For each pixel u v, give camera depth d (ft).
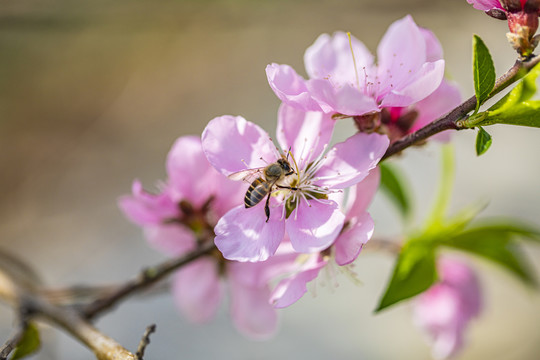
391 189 1.43
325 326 2.04
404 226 1.44
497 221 1.38
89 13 2.15
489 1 1.16
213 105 3.11
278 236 1.18
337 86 1.24
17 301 1.33
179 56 3.34
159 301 2.10
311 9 2.49
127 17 2.23
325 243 1.16
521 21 1.14
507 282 2.10
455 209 2.21
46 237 2.56
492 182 2.29
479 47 1.12
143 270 1.31
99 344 1.25
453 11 2.71
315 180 1.18
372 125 1.18
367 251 1.39
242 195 1.32
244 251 1.17
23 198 2.77
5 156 2.93
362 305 2.08
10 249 2.53
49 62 3.31
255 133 1.20
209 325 2.04
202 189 1.32
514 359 1.98
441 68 1.14
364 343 1.99
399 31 1.22
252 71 3.21
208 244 1.30
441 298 1.45
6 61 3.25
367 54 1.27
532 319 2.05
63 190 2.79
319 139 1.20
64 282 2.31
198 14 2.63
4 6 2.04
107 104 3.21
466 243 1.37
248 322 1.38
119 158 2.93
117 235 2.50
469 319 1.45
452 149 1.39
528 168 2.32
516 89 1.13
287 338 2.01
